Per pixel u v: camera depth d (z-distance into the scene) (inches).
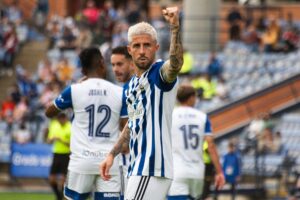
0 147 2485.2
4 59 2999.5
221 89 2487.7
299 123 2353.6
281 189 1967.3
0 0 3486.7
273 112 2388.0
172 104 772.6
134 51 769.6
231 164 1724.9
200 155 1188.5
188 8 2864.2
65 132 1659.7
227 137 2322.8
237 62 2726.4
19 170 2319.1
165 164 769.6
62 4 3693.4
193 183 1184.2
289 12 3211.1
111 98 963.3
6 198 1975.9
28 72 3031.5
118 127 968.3
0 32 3090.6
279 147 2111.2
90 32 2970.0
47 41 3189.0
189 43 2837.1
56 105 969.5
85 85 967.0
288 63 2672.2
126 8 3592.5
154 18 3302.2
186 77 2481.5
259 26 3026.6
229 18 2962.6
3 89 2947.8
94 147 959.0
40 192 2166.6
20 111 2605.8
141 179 767.7
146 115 771.4
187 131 1182.3
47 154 2299.5
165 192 773.3
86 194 968.3
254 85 2568.9
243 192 1883.6
